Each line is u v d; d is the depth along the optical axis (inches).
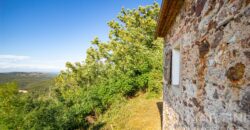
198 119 99.0
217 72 75.5
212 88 80.2
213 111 78.7
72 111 506.0
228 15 67.3
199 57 98.0
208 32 85.8
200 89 96.0
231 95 64.6
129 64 533.3
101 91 548.4
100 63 854.5
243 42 58.0
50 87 1016.2
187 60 123.6
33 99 454.6
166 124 209.3
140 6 713.0
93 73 853.2
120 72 581.6
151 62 508.7
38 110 422.6
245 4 57.2
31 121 404.2
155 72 483.8
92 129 435.8
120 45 653.9
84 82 927.7
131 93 530.9
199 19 99.3
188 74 120.2
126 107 440.1
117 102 503.2
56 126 427.2
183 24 137.8
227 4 68.1
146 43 667.4
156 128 291.1
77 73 930.1
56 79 1138.7
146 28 674.8
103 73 799.1
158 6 714.2
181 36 143.6
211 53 81.8
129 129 315.3
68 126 464.4
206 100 87.0
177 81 180.1
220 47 73.4
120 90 521.3
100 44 775.1
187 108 121.9
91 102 545.0
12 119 401.7
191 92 112.5
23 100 431.8
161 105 395.9
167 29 208.1
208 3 86.4
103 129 389.7
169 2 143.1
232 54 64.3
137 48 630.5
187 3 126.4
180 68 143.3
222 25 71.7
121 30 713.6
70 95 718.5
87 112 538.9
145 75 494.9
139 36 657.6
